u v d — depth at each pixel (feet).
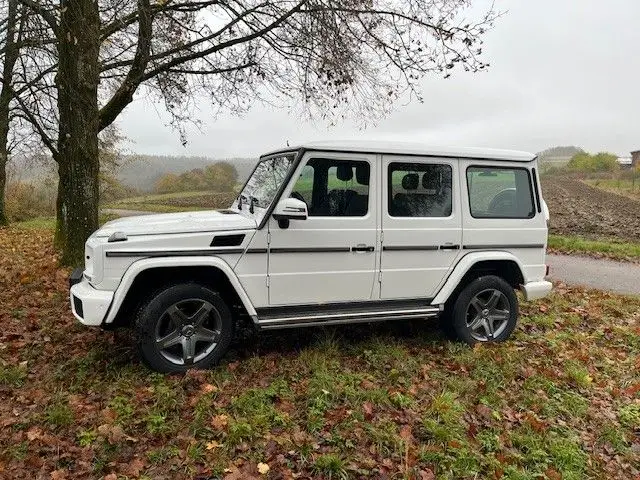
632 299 26.30
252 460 10.49
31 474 9.92
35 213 87.51
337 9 25.63
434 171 16.69
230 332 14.67
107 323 13.39
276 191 15.16
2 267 27.96
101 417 11.74
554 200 106.73
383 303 16.33
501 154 17.58
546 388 14.79
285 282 14.97
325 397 12.98
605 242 50.16
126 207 105.60
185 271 14.67
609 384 15.60
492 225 17.49
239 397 12.74
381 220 15.89
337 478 10.21
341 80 28.09
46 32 23.98
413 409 12.96
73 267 25.80
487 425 12.60
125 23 26.71
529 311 22.45
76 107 24.89
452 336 17.63
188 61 30.01
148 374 13.91
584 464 11.49
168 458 10.52
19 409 12.21
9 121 34.88
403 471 10.47
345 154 15.30
